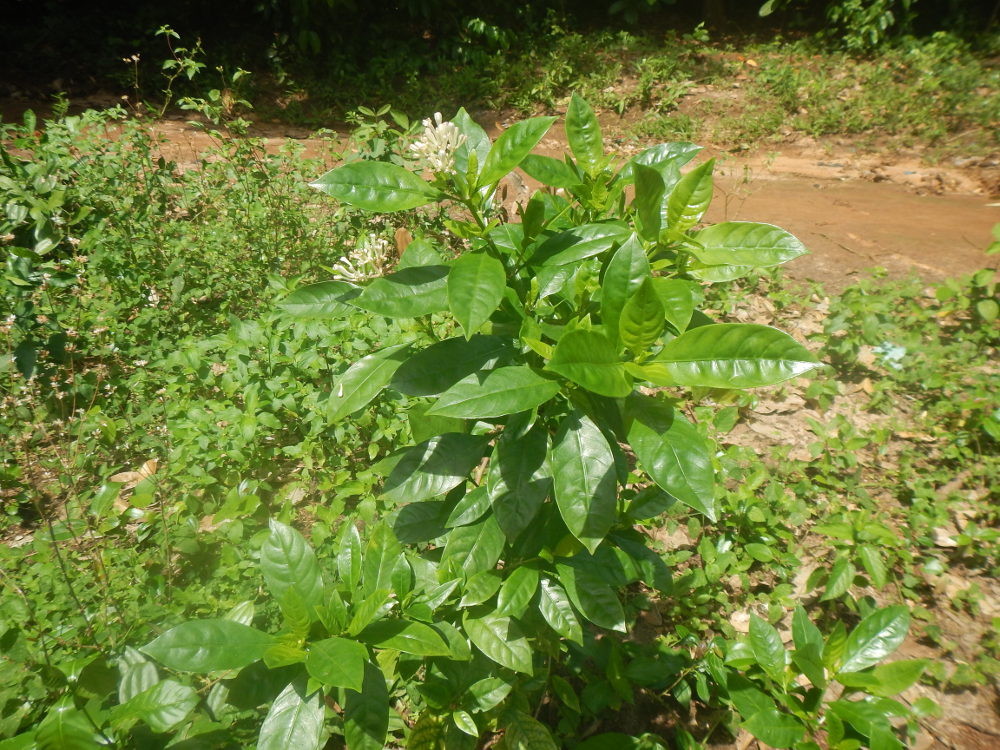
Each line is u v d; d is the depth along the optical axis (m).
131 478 3.76
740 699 2.36
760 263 1.81
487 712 2.41
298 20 12.64
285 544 1.78
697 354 1.58
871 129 9.66
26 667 2.22
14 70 11.33
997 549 3.34
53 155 5.69
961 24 12.45
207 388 4.21
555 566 2.16
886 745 2.11
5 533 3.50
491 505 1.86
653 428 1.64
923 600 3.22
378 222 5.76
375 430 3.82
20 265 4.22
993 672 2.83
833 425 4.06
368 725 1.71
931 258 6.00
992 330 4.73
